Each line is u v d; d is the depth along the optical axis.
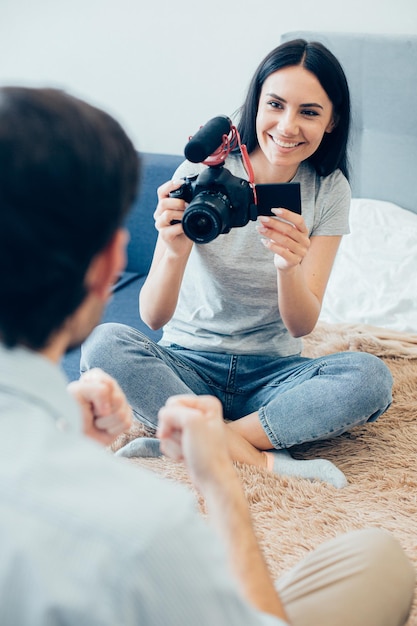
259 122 1.49
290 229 1.36
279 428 1.54
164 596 0.46
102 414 0.82
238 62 2.56
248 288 1.58
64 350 0.60
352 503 1.44
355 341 1.93
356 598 0.81
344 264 2.20
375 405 1.54
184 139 2.74
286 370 1.63
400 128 2.40
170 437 0.73
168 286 1.51
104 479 0.50
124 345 1.56
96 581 0.45
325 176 1.60
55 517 0.46
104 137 0.54
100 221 0.54
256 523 1.38
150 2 2.57
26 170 0.50
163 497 0.50
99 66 2.72
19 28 2.76
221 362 1.64
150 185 2.37
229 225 1.36
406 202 2.48
